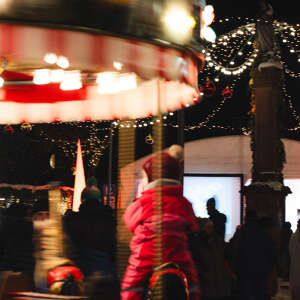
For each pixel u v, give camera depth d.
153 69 4.55
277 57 16.06
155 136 5.11
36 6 3.92
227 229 20.72
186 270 5.03
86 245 4.86
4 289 4.69
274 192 15.50
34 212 5.16
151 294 4.81
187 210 5.09
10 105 7.81
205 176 21.30
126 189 4.82
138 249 4.90
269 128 15.95
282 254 14.65
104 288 4.77
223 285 8.48
